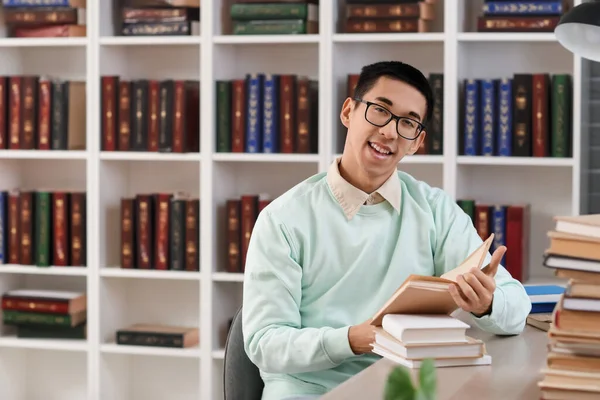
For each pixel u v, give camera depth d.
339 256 2.28
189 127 3.98
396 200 2.31
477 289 1.87
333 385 2.19
